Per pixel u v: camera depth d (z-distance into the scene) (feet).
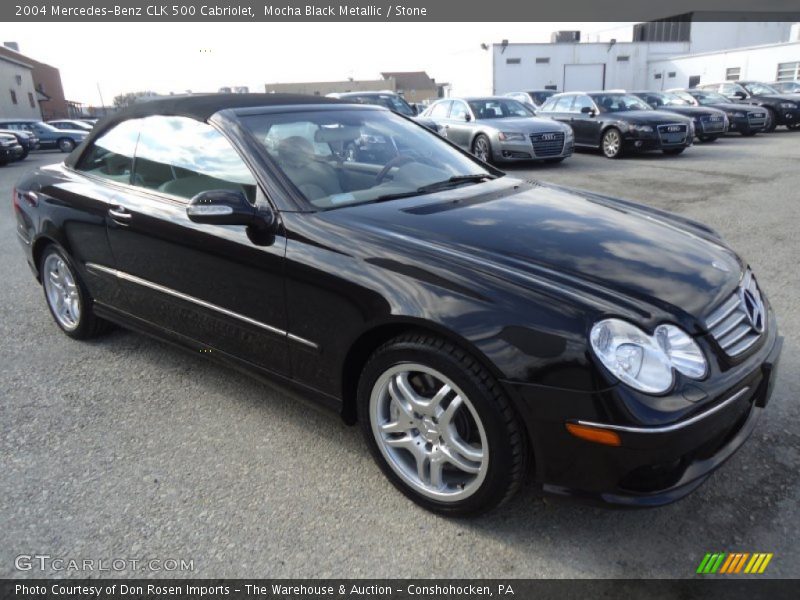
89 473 8.68
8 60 129.18
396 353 7.42
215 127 9.80
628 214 9.80
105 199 11.10
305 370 8.63
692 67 102.32
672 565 6.89
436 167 10.98
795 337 12.22
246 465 8.81
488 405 6.77
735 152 43.50
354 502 8.02
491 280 7.06
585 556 7.06
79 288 12.40
